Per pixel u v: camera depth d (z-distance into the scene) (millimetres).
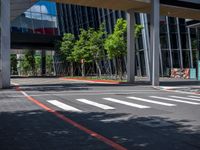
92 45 49406
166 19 51906
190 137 8375
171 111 13281
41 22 69125
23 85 31750
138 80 41500
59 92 22812
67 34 62938
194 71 49219
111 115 12188
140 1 32125
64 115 12227
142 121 10805
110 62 55281
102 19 57062
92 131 9172
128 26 35875
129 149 7172
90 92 22875
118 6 34312
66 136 8531
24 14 66438
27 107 14648
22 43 69000
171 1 33750
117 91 23906
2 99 18125
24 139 8203
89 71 62875
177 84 33719
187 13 37344
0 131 9234
